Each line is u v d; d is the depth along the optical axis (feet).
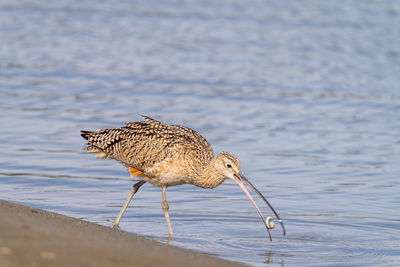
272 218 37.37
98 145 39.37
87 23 93.86
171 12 101.09
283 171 48.52
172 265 26.37
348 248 34.73
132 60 78.18
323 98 67.62
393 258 33.27
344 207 41.68
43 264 23.85
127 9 102.32
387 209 41.39
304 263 32.17
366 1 109.29
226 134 56.44
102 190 44.01
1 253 24.25
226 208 41.68
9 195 41.60
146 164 38.19
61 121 58.23
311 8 104.68
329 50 84.23
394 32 92.32
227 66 76.95
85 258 25.21
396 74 75.51
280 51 83.25
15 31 88.12
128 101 64.64
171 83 70.79
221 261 28.58
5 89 66.39
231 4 106.73
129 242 29.30
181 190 45.37
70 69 73.77
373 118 61.93
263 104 65.36
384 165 49.98
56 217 32.27
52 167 47.70
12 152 50.24
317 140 55.57
